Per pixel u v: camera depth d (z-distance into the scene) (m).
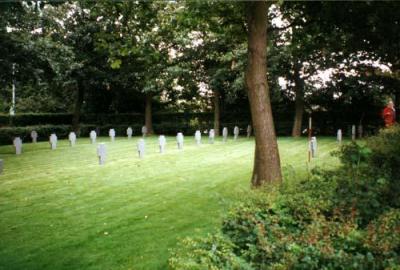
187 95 39.19
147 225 9.48
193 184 13.89
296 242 4.97
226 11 12.68
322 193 6.64
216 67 32.69
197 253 4.56
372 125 33.50
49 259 7.77
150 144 27.52
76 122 37.62
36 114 38.22
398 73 29.36
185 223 9.49
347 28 13.77
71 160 20.05
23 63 24.27
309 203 6.05
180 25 13.84
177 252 5.63
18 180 15.05
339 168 8.73
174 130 38.78
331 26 14.18
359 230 5.52
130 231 9.12
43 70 26.00
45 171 16.89
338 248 4.92
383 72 30.62
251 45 11.16
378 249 4.77
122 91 39.59
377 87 30.94
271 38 20.94
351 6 12.50
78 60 34.44
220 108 38.41
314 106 35.12
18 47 23.38
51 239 8.79
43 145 27.70
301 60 29.48
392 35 13.32
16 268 7.43
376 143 11.24
